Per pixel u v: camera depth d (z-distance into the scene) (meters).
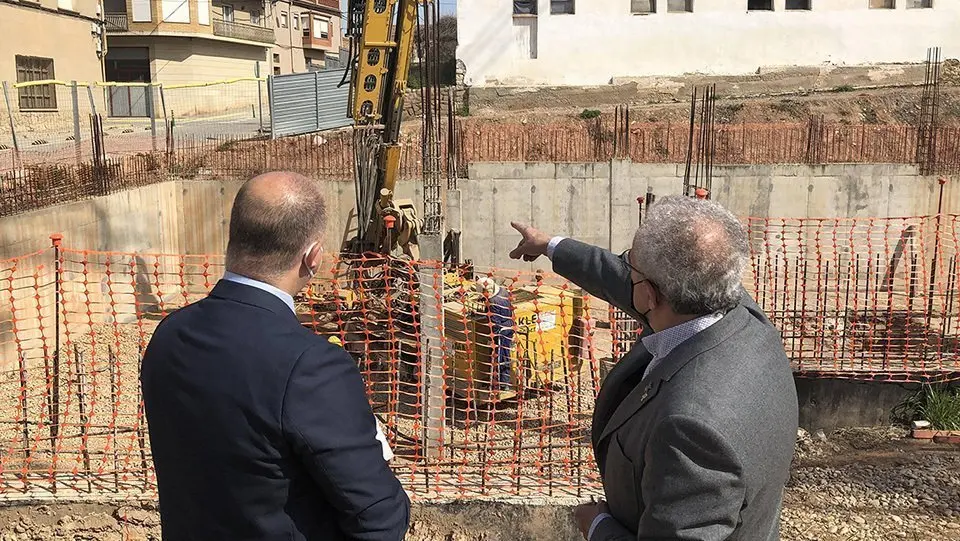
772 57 23.92
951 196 14.62
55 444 5.70
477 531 4.87
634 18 23.61
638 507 2.21
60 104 24.28
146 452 6.10
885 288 13.83
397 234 9.98
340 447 2.09
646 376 2.23
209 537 2.19
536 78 23.83
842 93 22.92
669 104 22.86
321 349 2.18
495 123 21.02
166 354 2.22
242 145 16.31
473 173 14.70
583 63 23.80
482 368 7.45
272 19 43.19
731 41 23.78
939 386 7.64
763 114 21.53
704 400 2.00
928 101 21.25
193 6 35.62
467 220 14.83
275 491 2.12
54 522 4.84
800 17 23.78
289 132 21.55
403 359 8.26
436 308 6.32
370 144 10.22
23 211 9.55
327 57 52.28
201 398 2.12
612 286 2.82
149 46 35.53
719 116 21.53
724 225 2.12
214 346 2.15
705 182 14.66
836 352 8.32
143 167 13.83
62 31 24.47
